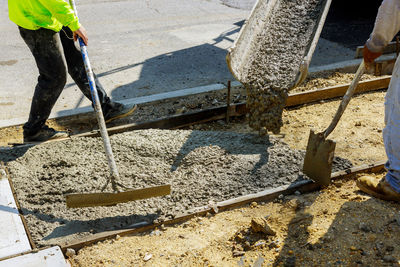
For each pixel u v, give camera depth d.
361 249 2.84
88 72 3.62
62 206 3.39
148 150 4.08
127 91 6.21
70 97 5.99
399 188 3.24
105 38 9.14
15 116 5.39
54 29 3.97
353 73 6.59
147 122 4.72
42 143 4.31
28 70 7.16
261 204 3.42
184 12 11.55
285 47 5.54
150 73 6.98
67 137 4.56
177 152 4.03
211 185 3.63
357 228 3.05
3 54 8.00
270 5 6.07
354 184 3.65
